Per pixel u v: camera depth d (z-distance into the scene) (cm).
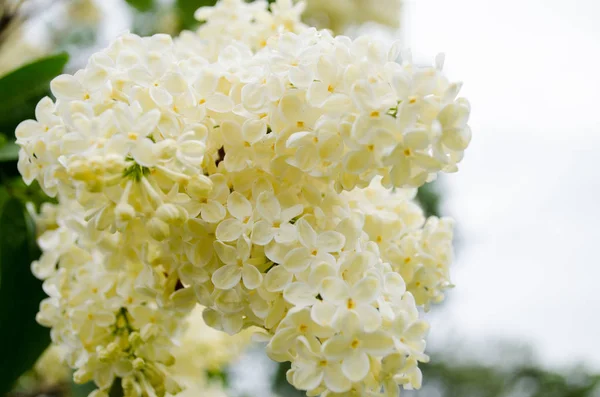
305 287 51
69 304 58
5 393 63
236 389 117
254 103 52
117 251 56
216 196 53
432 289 57
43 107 53
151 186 51
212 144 53
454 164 52
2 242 64
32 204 65
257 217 53
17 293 63
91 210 52
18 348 63
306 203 53
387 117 50
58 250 60
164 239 52
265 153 53
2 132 66
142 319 57
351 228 53
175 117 52
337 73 52
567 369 295
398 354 49
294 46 53
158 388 57
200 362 76
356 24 99
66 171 52
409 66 52
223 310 53
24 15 79
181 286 56
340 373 50
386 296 51
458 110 51
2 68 98
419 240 57
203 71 53
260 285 52
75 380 57
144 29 97
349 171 51
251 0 74
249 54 57
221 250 53
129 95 52
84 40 111
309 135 52
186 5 81
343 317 49
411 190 59
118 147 50
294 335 50
